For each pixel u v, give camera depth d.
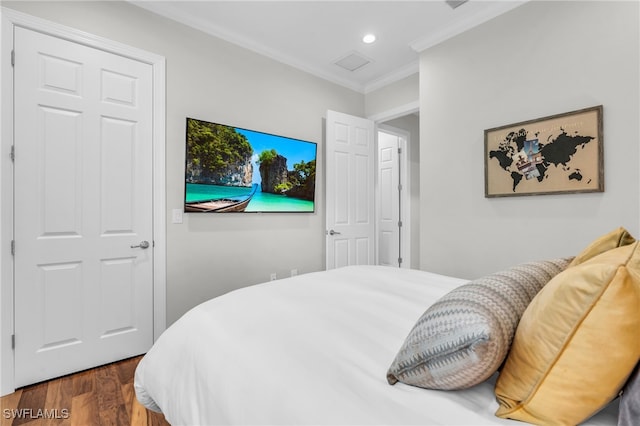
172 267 2.48
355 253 3.64
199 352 1.00
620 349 0.53
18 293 1.86
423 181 2.90
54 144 1.99
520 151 2.27
